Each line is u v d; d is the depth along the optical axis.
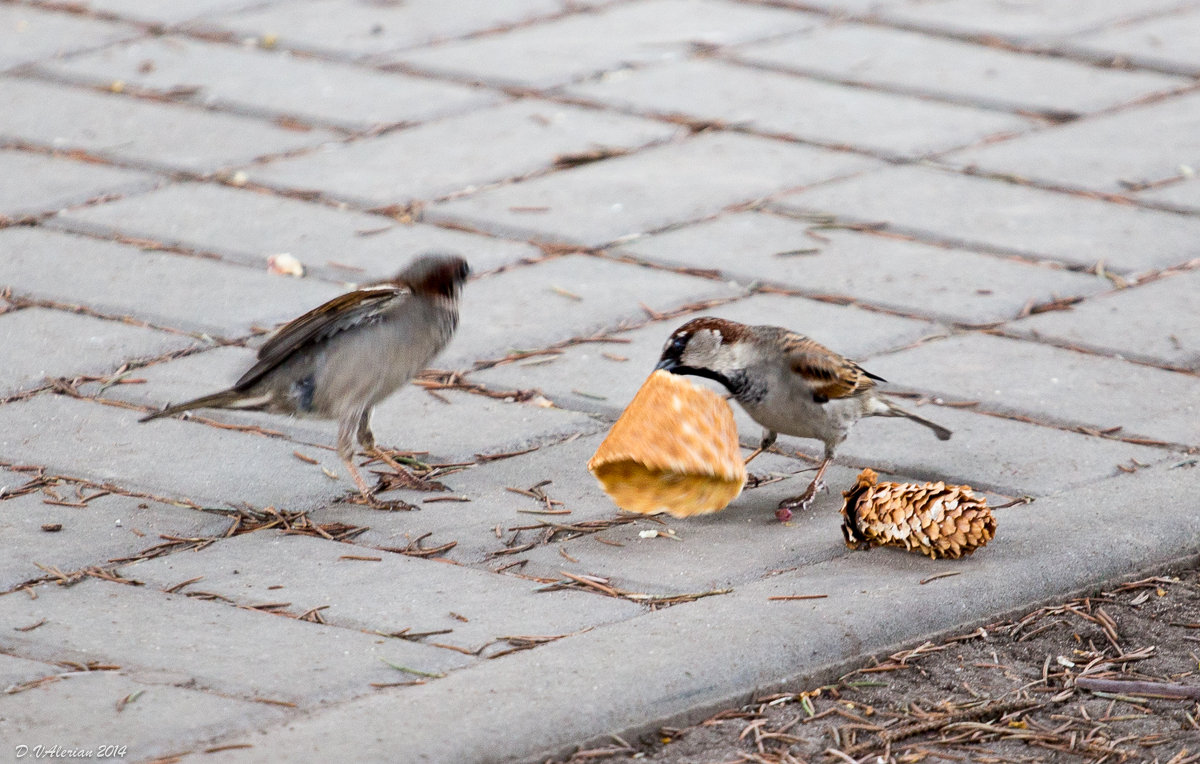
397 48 21.70
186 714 8.03
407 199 16.83
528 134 18.75
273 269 14.94
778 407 10.96
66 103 19.38
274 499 10.86
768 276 15.04
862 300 14.51
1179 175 17.62
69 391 12.41
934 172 17.72
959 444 11.80
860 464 11.59
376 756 7.69
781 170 17.75
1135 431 11.96
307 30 22.39
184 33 22.16
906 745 8.24
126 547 10.05
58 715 8.00
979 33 22.61
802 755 8.12
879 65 21.25
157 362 13.05
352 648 8.81
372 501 10.75
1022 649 9.25
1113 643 9.28
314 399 10.54
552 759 7.96
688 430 10.17
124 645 8.77
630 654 8.70
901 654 9.11
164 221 16.12
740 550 10.20
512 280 14.95
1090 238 15.93
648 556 10.10
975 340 13.68
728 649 8.77
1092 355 13.38
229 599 9.40
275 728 7.92
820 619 9.13
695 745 8.20
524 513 10.70
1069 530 10.33
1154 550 10.18
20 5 23.19
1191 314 14.16
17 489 10.82
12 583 9.52
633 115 19.42
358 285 14.68
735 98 20.00
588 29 22.72
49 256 15.16
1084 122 19.25
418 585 9.63
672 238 15.95
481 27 22.73
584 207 16.70
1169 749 8.23
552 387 12.77
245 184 17.16
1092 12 23.59
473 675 8.47
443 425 12.11
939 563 9.93
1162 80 20.70
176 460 11.40
